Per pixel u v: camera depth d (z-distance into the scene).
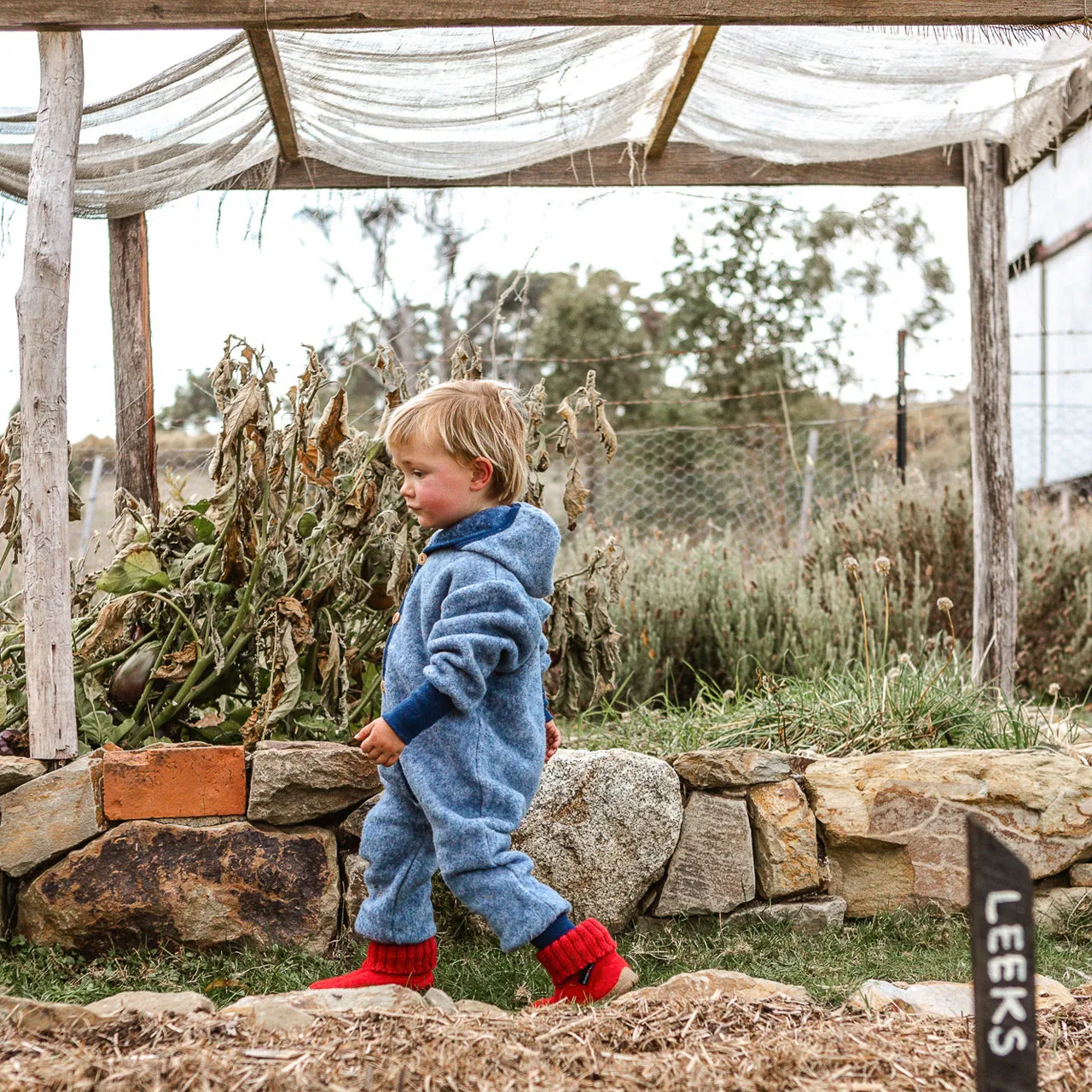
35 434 2.64
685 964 2.58
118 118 3.68
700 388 15.35
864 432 10.95
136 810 2.57
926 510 6.18
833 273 15.88
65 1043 1.69
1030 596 5.99
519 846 2.73
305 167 4.34
